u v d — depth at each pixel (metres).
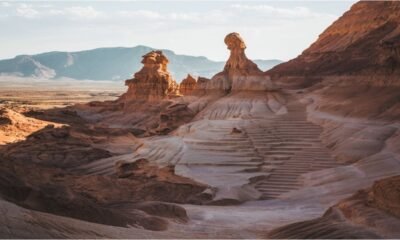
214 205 44.16
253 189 50.66
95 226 18.08
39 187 22.92
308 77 135.25
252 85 96.06
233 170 57.09
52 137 76.50
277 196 49.47
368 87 82.62
